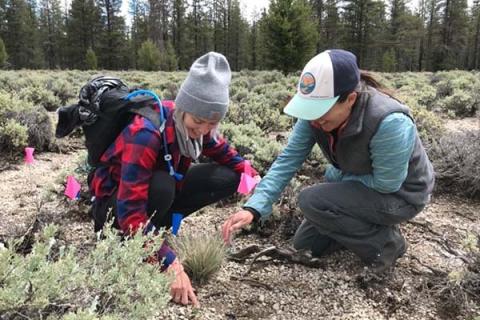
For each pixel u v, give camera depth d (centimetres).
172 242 255
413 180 238
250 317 212
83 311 132
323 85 200
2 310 125
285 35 3034
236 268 255
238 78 1712
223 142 266
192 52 6506
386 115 213
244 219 236
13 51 6262
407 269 259
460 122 828
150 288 148
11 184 414
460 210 357
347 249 275
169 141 212
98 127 208
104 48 6209
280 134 634
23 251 237
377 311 221
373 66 5978
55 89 1057
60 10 7025
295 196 318
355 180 244
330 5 5650
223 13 6831
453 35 6200
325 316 217
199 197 268
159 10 5688
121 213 200
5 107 562
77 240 280
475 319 192
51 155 536
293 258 258
